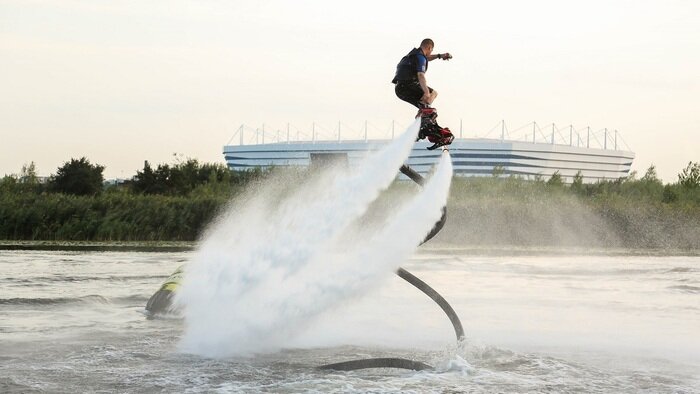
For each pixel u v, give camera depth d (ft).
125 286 88.33
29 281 91.71
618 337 61.00
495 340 59.52
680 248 213.46
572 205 211.41
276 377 45.39
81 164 245.45
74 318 66.23
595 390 43.47
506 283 102.58
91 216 177.78
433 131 48.11
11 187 235.81
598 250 194.29
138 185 257.55
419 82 47.37
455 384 44.19
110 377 44.47
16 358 49.39
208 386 42.65
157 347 53.67
